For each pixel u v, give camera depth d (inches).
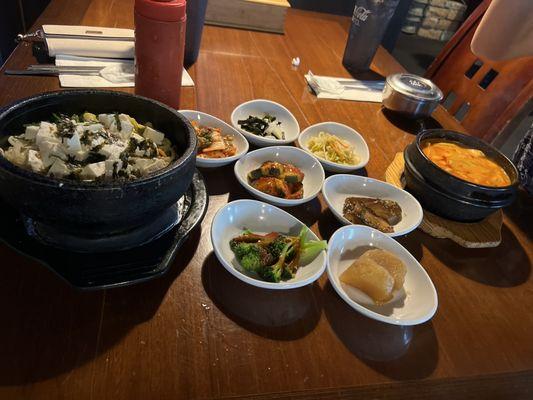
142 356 25.1
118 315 27.0
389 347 29.6
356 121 58.1
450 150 46.2
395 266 32.4
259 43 72.2
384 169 49.6
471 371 29.9
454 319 33.4
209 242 33.9
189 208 35.1
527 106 63.1
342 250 35.5
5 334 24.4
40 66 49.8
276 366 26.5
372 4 65.0
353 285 32.2
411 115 58.6
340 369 27.4
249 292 30.7
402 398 27.3
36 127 29.7
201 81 56.4
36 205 24.9
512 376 30.5
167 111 33.4
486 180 42.4
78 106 33.1
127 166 29.2
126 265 28.7
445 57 81.3
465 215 40.9
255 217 36.1
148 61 43.1
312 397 25.6
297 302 30.9
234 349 26.8
